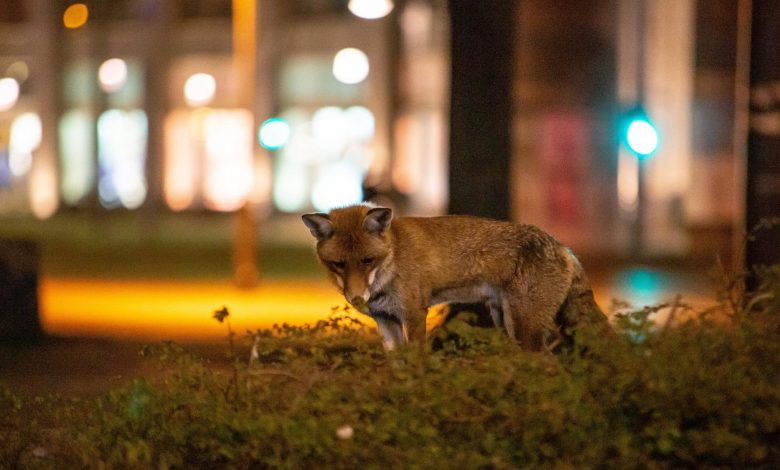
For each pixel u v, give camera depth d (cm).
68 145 5741
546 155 3453
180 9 5484
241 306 2084
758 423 640
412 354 671
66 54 5669
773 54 1170
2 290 1562
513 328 927
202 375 738
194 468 709
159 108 5469
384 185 2778
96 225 5034
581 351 757
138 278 2720
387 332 934
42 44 5625
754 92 1176
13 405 895
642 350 663
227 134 5406
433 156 4803
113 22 5575
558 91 3441
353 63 5003
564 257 933
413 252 912
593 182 3491
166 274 2844
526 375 668
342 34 5000
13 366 1338
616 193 3500
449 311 1047
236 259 3341
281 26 5134
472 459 619
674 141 3591
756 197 1173
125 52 5541
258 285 2530
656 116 3566
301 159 5172
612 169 3484
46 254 3556
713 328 676
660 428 627
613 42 3409
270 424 642
